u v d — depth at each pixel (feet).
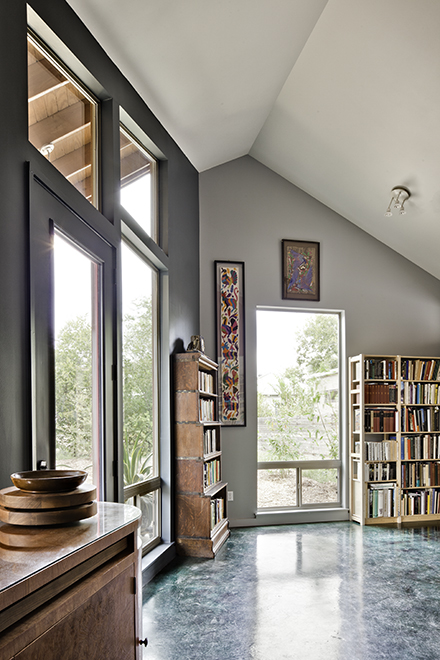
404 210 18.52
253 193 20.36
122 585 4.73
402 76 13.57
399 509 19.27
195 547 14.70
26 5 7.39
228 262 19.74
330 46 13.79
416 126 14.90
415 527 18.47
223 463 18.99
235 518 18.85
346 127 16.42
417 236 19.70
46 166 7.80
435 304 21.49
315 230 20.85
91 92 10.61
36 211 7.42
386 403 19.65
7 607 3.25
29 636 3.34
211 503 15.12
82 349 9.10
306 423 20.33
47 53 8.76
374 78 14.11
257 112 17.01
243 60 13.48
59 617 3.69
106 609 4.41
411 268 21.59
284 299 20.16
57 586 3.83
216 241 19.75
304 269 20.51
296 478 20.02
